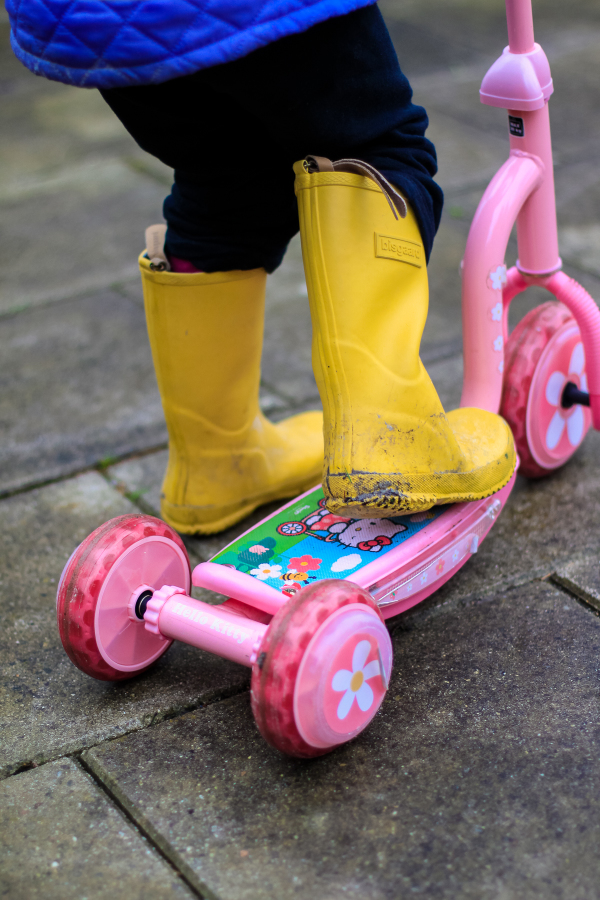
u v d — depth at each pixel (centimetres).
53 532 157
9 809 129
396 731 132
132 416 176
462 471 135
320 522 140
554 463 158
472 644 140
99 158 271
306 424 161
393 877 122
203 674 139
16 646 143
